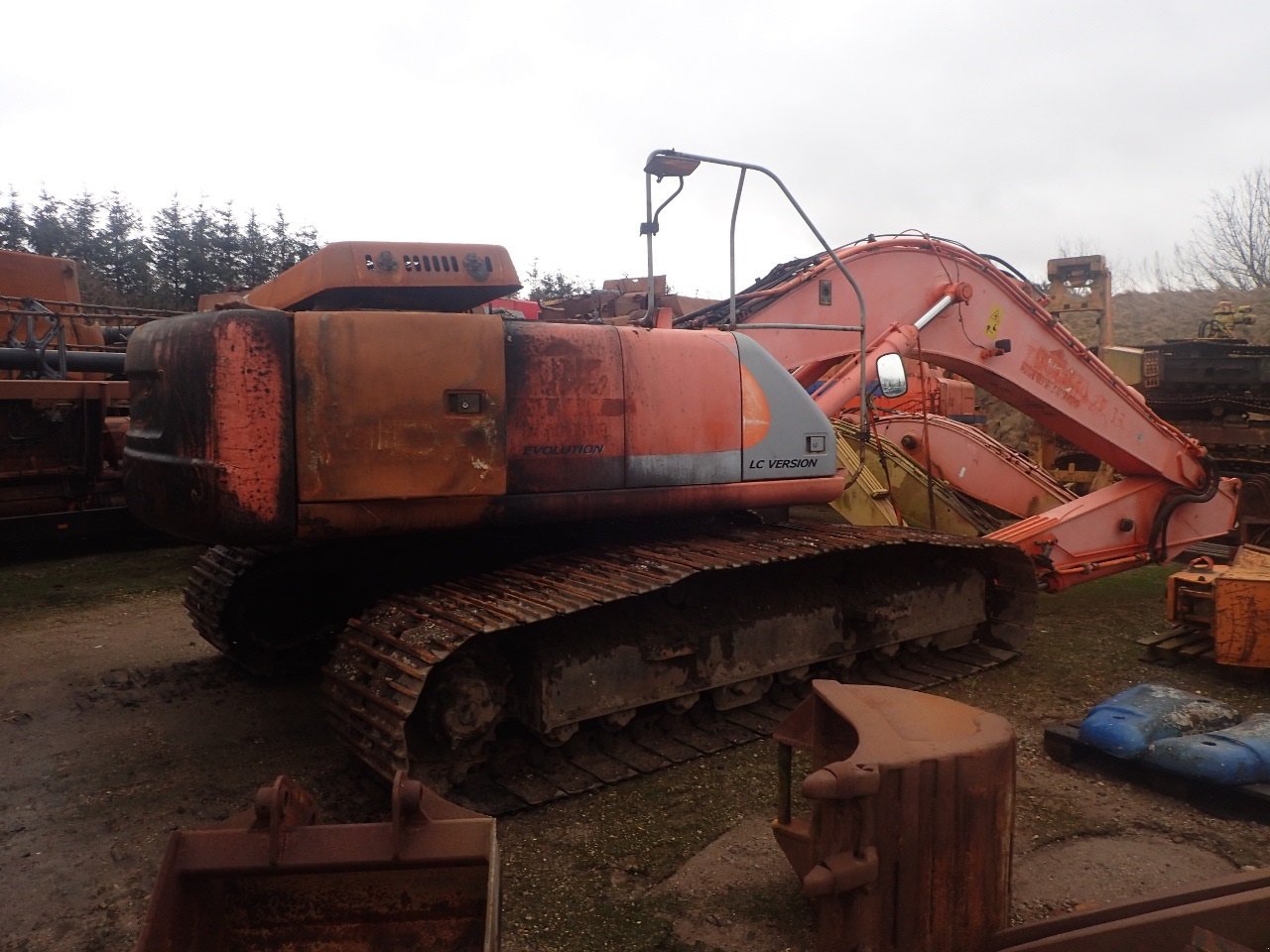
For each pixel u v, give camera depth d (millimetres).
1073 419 7473
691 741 4930
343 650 4270
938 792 2789
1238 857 3785
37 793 4387
